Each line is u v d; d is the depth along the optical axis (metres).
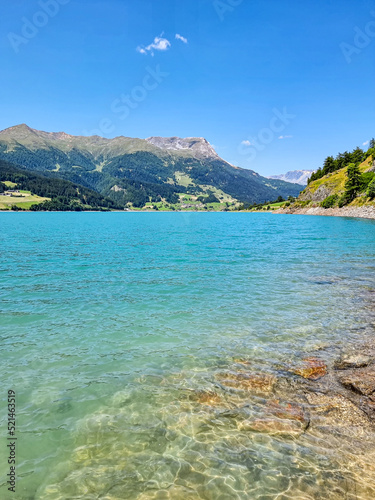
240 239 47.00
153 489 5.12
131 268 24.38
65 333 11.77
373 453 5.82
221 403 7.41
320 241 43.00
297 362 9.42
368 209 108.00
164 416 6.98
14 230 64.94
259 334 11.64
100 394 7.86
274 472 5.43
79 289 18.09
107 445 6.13
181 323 12.81
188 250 34.75
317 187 164.50
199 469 5.53
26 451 5.96
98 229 70.69
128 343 10.91
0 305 15.06
